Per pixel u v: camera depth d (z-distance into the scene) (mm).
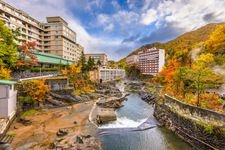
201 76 33031
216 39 63156
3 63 40438
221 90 38750
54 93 52844
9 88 31500
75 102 56000
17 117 36812
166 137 31281
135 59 199125
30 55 52344
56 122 36062
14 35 48594
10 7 75188
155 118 43438
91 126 35188
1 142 23969
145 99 68500
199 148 26375
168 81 59781
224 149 22672
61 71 73375
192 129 28516
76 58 126250
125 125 37250
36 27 91750
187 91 42406
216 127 24281
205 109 27422
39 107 44875
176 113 33969
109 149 26500
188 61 69000
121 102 64250
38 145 24734
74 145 24562
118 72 156000
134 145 27953
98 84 91250
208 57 51938
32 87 43156
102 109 48031
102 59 189750
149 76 145875
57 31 96875
